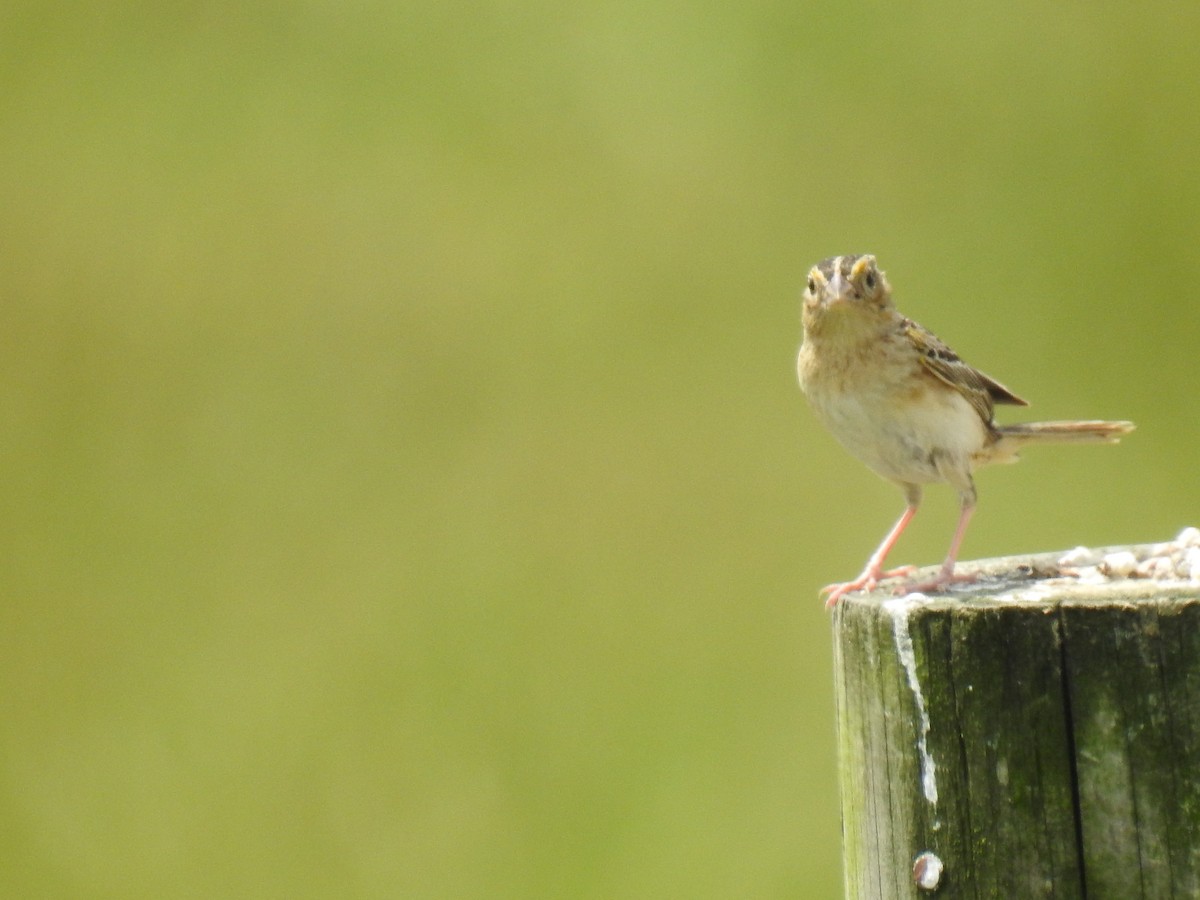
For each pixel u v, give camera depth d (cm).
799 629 1562
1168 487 1661
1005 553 1593
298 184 1861
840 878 1350
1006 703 514
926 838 525
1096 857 509
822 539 1622
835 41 1878
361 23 1958
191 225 1831
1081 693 509
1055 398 1734
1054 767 511
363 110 1925
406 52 1947
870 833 551
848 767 573
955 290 1775
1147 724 503
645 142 1861
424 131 1900
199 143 1891
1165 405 1725
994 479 1664
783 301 1775
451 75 1930
